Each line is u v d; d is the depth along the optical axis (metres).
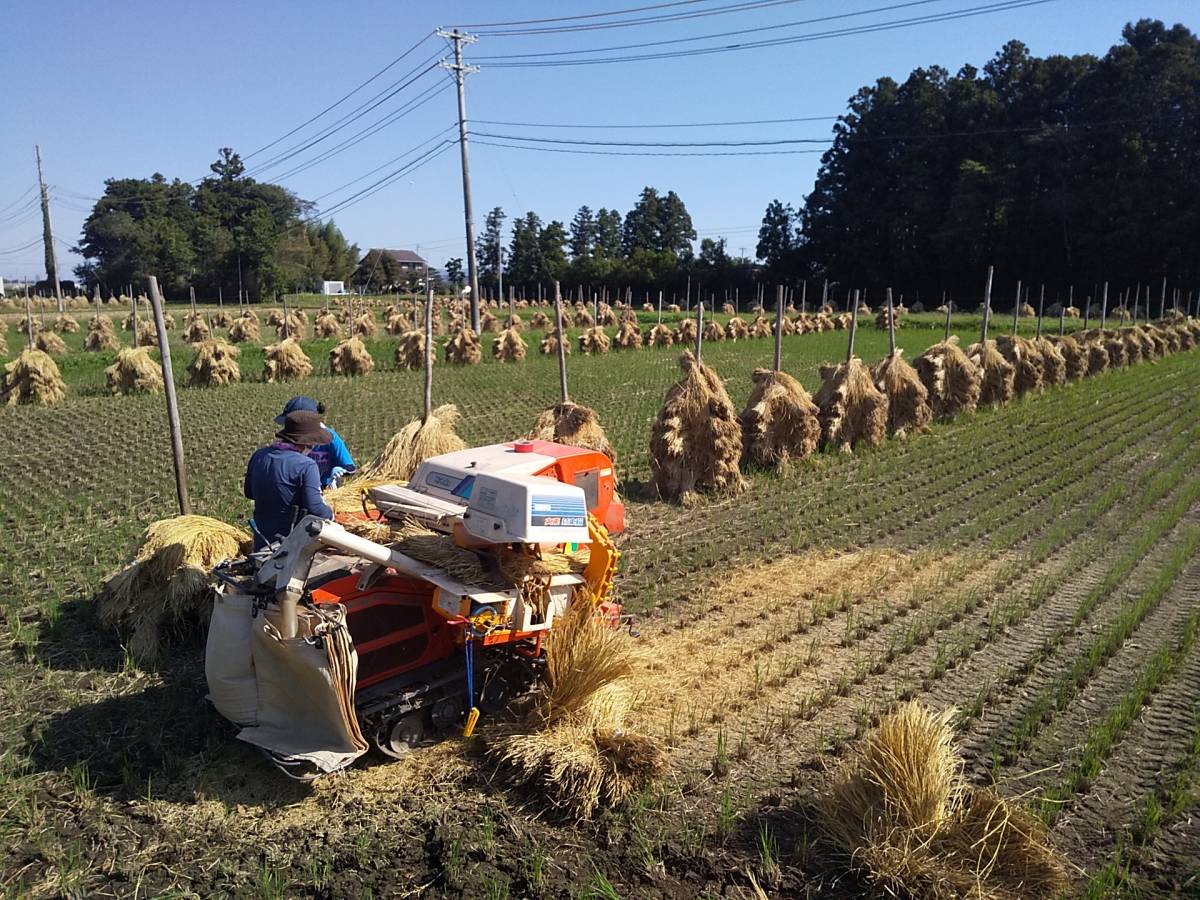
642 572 9.74
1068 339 26.61
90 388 24.38
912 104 76.00
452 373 28.30
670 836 5.11
